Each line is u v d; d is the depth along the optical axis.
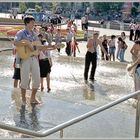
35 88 8.52
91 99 11.52
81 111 8.41
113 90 12.98
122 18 46.50
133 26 36.09
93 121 8.30
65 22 37.81
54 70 16.17
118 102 4.93
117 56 24.08
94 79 14.65
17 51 8.09
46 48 8.18
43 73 11.94
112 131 7.89
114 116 8.88
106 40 21.33
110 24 46.72
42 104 8.70
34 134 3.82
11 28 32.50
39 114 8.00
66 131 7.56
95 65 14.47
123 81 14.49
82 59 19.69
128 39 37.78
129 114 9.30
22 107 8.37
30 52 8.07
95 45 14.34
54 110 8.32
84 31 34.94
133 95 5.26
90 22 47.72
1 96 9.21
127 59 24.78
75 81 14.12
